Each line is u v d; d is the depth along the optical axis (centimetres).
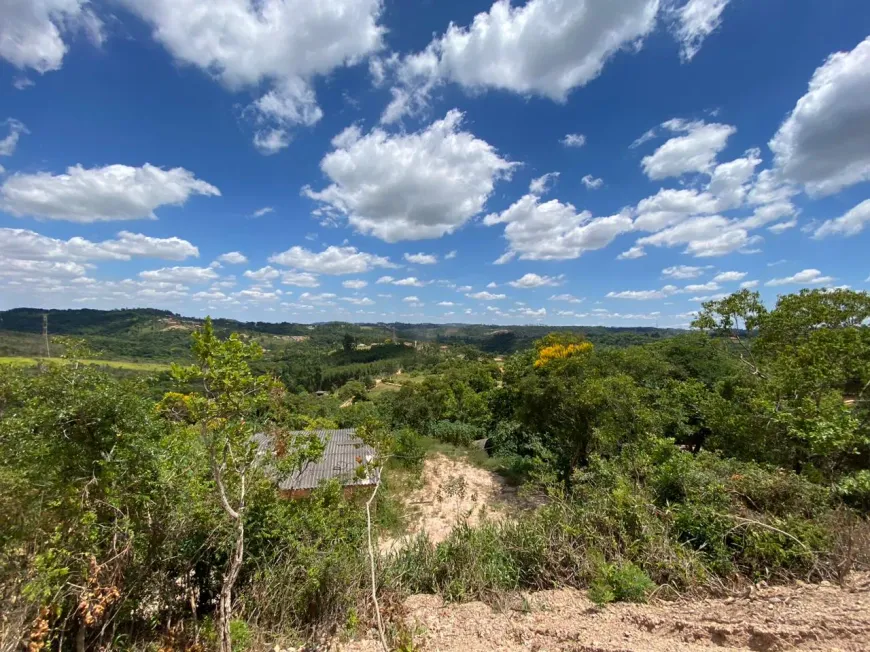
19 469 269
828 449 547
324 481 514
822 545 351
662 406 1135
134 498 311
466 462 1529
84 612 260
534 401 1302
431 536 850
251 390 291
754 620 272
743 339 1018
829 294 951
